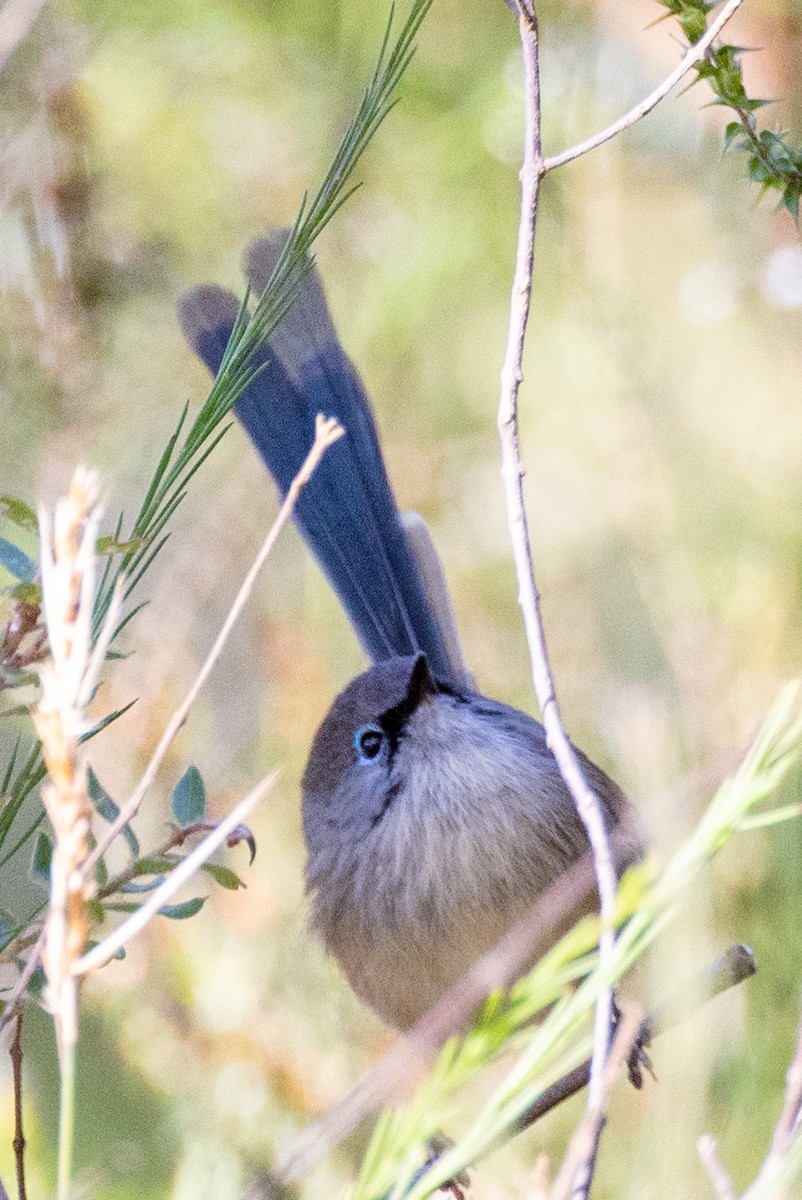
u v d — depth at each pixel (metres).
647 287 8.84
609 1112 5.90
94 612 3.59
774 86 8.06
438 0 8.18
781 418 8.49
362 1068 7.35
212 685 8.41
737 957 4.66
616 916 2.47
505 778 5.91
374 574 6.98
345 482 6.96
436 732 6.05
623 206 8.76
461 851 5.84
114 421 8.41
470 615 8.86
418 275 8.34
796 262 8.73
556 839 5.84
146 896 5.05
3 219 8.18
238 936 7.70
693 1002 4.66
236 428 8.77
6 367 8.16
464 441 8.94
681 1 4.70
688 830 4.42
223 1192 6.74
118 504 8.41
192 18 8.09
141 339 8.39
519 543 3.78
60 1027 2.31
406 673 6.27
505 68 8.19
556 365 8.72
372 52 8.21
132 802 2.65
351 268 8.59
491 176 8.37
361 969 6.21
